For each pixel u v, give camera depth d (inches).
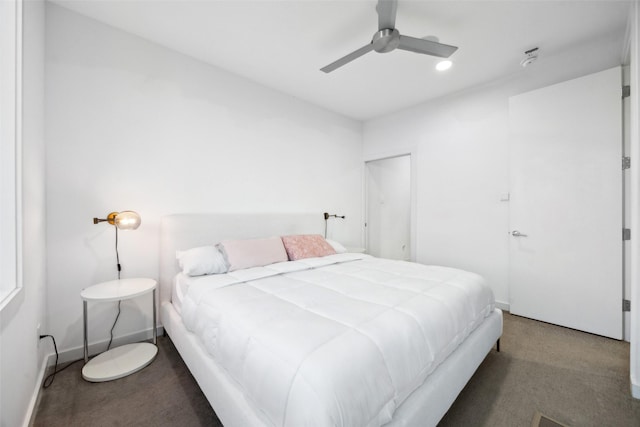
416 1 72.6
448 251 132.2
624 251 87.4
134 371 70.0
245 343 44.9
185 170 98.8
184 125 98.4
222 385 47.1
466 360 57.9
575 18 80.0
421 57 100.0
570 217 96.2
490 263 119.0
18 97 48.7
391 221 196.7
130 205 86.9
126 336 85.4
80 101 78.0
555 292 99.5
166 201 94.3
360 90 127.0
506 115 113.8
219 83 107.3
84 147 78.7
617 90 87.0
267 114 123.1
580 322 94.4
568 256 96.7
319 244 115.0
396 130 154.3
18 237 48.4
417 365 45.3
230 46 93.7
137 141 88.2
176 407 57.9
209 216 101.0
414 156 145.8
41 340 67.5
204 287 68.6
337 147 155.9
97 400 59.7
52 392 62.2
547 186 100.8
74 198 77.1
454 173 130.0
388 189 193.8
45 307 71.0
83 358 77.5
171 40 90.4
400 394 41.3
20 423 48.5
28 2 59.1
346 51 96.3
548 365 73.5
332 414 31.2
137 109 88.2
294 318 48.8
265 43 92.0
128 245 86.4
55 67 74.2
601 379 67.0
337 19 80.4
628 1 72.7
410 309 52.7
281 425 34.6
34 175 61.4
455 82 119.1
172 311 81.7
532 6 74.9
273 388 36.5
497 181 116.6
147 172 90.3
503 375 68.9
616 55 89.3
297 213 132.1
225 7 75.7
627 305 87.1
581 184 93.9
